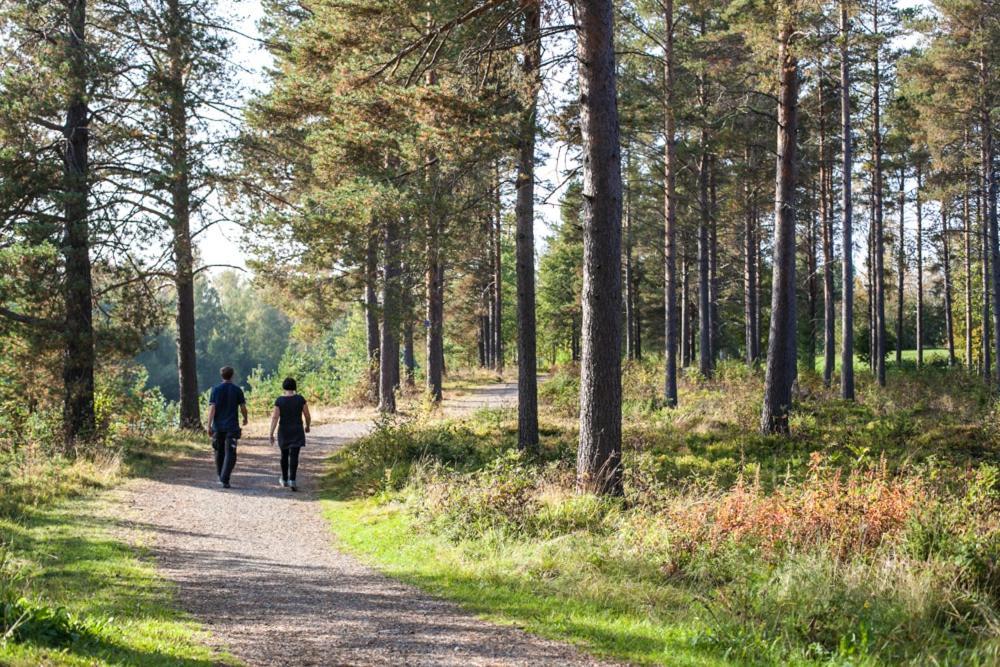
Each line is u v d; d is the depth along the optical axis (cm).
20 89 1545
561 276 6178
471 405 2988
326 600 693
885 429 1750
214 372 9444
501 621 624
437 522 993
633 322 5694
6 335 1616
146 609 620
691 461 1452
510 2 1266
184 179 1803
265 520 1104
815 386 2781
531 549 868
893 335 6069
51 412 1684
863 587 672
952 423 1850
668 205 2438
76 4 1631
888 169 3669
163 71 1778
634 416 2197
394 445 1539
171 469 1537
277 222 1920
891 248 4556
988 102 2869
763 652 547
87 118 1692
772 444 1680
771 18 1711
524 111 1369
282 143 1981
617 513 977
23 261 1528
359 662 512
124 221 1667
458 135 1348
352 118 1428
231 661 492
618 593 705
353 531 1037
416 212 1509
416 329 3812
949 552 739
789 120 1770
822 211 3197
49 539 877
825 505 855
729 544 793
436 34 1226
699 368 3153
